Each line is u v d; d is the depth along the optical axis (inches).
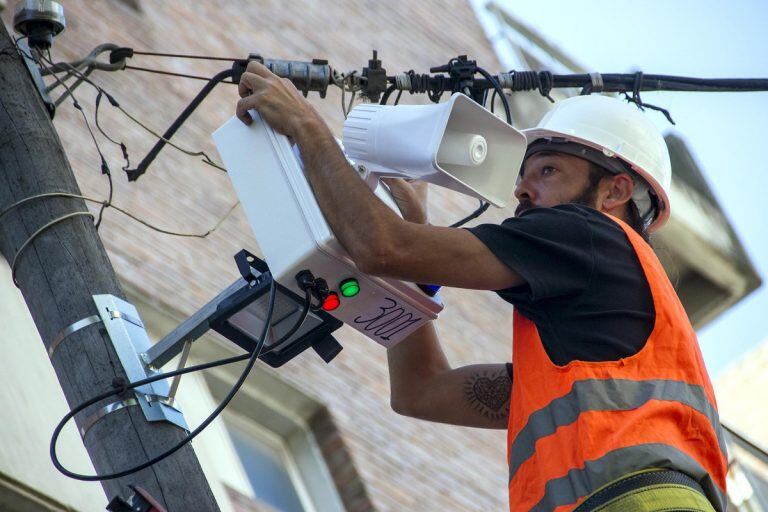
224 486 460.8
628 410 230.8
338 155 252.2
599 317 241.1
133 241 507.5
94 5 599.8
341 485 508.1
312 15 768.9
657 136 288.2
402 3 877.2
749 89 406.3
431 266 240.2
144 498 256.8
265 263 273.7
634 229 280.2
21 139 306.3
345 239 244.2
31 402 393.7
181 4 663.1
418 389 291.6
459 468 572.4
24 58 330.6
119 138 549.6
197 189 569.9
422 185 283.7
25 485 362.6
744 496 685.9
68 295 287.4
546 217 247.6
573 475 227.1
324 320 274.4
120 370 277.4
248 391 511.5
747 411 847.7
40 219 296.5
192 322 276.1
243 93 268.4
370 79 375.6
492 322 697.0
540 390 238.8
